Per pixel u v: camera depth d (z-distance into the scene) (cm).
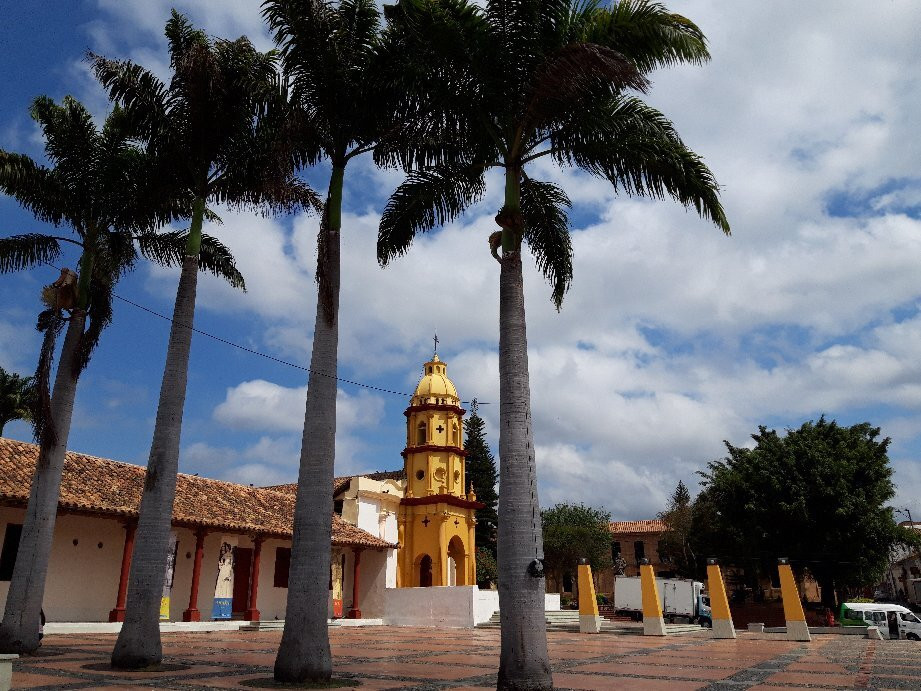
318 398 1140
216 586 2547
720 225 1108
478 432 5759
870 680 1245
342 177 1269
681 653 1825
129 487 2289
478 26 1050
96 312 1580
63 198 1583
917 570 6197
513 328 1037
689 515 5444
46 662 1238
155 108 1427
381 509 3709
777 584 4184
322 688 991
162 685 995
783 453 3797
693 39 1023
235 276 1720
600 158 1123
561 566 5962
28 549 1387
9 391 3875
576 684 1132
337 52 1195
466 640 2180
